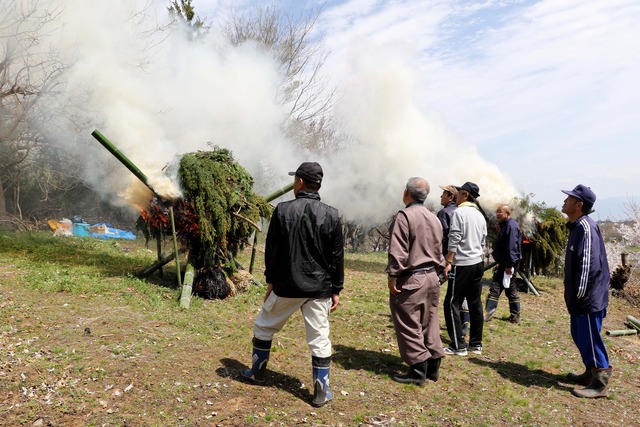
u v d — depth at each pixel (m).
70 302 6.08
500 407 4.18
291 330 5.85
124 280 7.43
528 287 10.21
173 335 5.20
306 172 3.89
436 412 3.96
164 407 3.64
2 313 5.36
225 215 7.04
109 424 3.35
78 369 4.08
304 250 3.80
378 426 3.63
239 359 4.68
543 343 6.39
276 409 3.76
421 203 4.62
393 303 4.54
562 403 4.40
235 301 6.95
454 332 5.48
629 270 10.91
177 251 6.98
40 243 11.11
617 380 5.14
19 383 3.75
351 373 4.71
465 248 5.34
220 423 3.48
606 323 8.31
